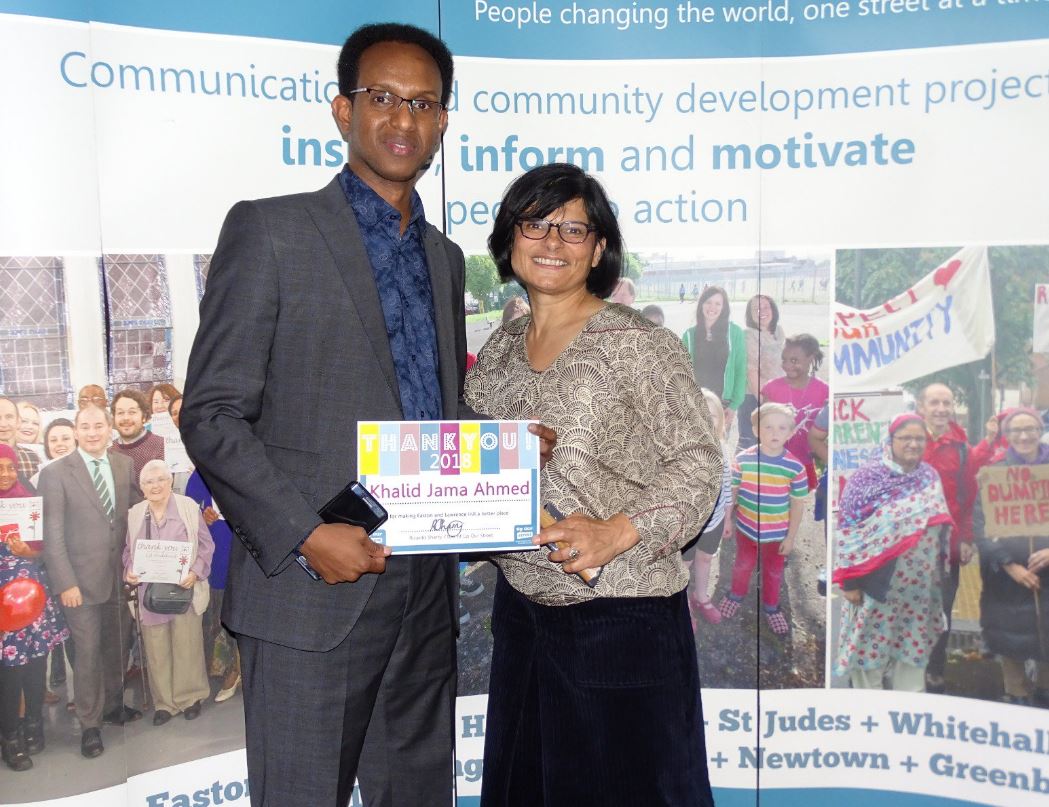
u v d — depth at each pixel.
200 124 2.03
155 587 2.07
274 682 1.68
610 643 1.80
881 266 2.36
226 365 1.57
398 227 1.79
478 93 2.30
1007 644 2.41
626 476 1.83
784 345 2.40
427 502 1.67
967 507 2.40
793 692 2.48
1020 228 2.31
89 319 1.93
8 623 1.88
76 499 1.95
